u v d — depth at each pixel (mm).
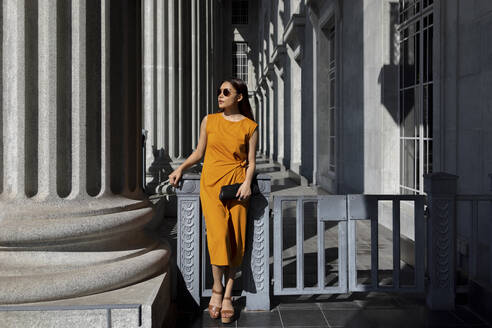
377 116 8594
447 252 4195
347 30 11188
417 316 4051
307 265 5812
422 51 7055
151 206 4133
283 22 24078
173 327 3707
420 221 4254
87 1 3475
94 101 3561
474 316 4051
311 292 4234
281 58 23406
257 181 4078
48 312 2945
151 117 10258
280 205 4199
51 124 3344
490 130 4938
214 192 3785
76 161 3434
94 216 3395
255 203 4125
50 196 3342
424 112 7016
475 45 5258
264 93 35875
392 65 8320
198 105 13602
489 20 4938
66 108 3424
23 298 3061
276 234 4207
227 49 43062
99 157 3596
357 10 10156
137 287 3406
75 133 3436
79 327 2957
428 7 6773
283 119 25188
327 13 13211
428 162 6863
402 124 8086
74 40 3426
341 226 4242
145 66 10289
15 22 3318
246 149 3879
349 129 11016
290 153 21562
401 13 8109
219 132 3762
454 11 5754
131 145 4102
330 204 4234
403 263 5867
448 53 5945
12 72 3348
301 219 4215
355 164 10422
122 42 3842
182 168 3955
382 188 8336
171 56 10547
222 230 3768
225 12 42812
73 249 3398
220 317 4008
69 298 3174
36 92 3359
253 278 4160
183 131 10867
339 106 12000
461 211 5621
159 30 10328
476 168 5250
